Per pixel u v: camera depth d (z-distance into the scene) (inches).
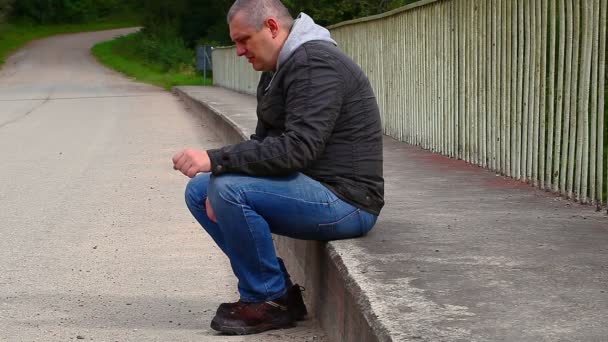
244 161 179.5
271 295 191.2
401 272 172.4
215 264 267.7
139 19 3031.5
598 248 191.3
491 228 213.5
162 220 336.2
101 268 264.1
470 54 339.3
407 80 427.2
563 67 257.0
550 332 137.4
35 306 224.8
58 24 3297.2
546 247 193.2
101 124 766.5
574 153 251.1
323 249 195.8
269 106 188.9
